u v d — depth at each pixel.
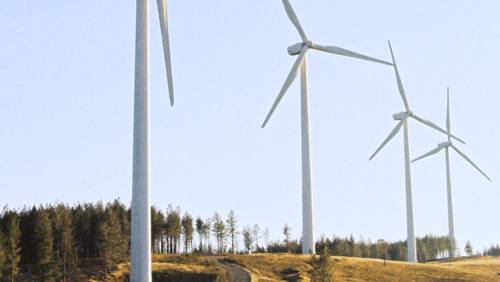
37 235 112.00
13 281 105.38
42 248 110.50
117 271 113.75
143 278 45.00
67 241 115.44
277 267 108.56
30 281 109.19
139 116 46.78
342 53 109.50
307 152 110.12
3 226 125.69
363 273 107.88
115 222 125.75
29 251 123.56
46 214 118.50
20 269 116.31
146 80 47.34
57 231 123.25
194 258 118.06
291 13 108.19
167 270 105.25
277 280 102.19
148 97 47.22
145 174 46.19
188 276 103.12
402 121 134.12
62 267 112.06
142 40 47.81
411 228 134.88
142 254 45.25
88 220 132.38
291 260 111.44
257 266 109.00
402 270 112.31
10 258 104.25
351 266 111.25
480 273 114.88
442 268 116.06
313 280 98.19
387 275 108.00
